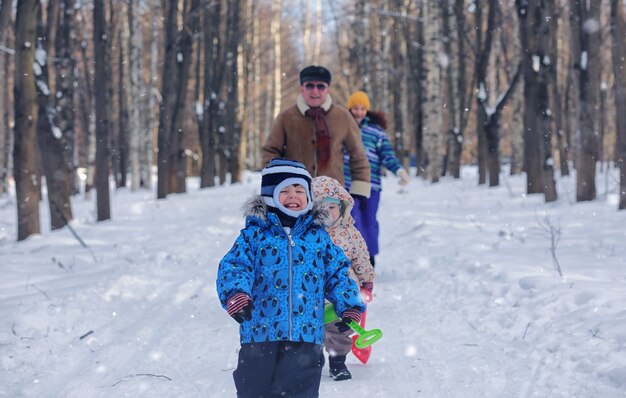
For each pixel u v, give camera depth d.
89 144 29.16
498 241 10.12
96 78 16.00
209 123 30.58
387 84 38.28
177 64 26.41
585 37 14.02
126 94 32.31
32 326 5.77
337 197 5.00
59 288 7.68
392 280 8.34
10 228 16.56
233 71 32.72
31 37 12.20
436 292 7.32
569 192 15.60
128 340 5.67
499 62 34.16
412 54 35.03
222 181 33.31
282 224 3.93
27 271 9.10
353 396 4.39
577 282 6.60
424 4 28.77
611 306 5.52
